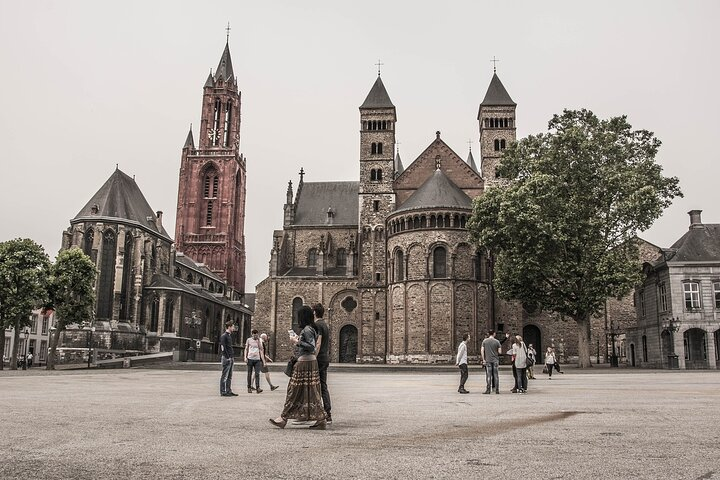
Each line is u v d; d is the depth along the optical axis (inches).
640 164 2348.7
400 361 2898.6
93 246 3595.0
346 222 3821.4
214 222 5526.6
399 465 371.6
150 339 3737.7
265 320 3472.0
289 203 3860.7
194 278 4813.0
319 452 416.8
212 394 1009.5
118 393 1007.0
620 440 472.1
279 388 1226.0
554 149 2316.7
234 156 5620.1
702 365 2461.9
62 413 658.8
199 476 339.3
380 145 3373.5
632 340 2967.5
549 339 3070.9
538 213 2177.7
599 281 2130.9
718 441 465.7
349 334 3356.3
